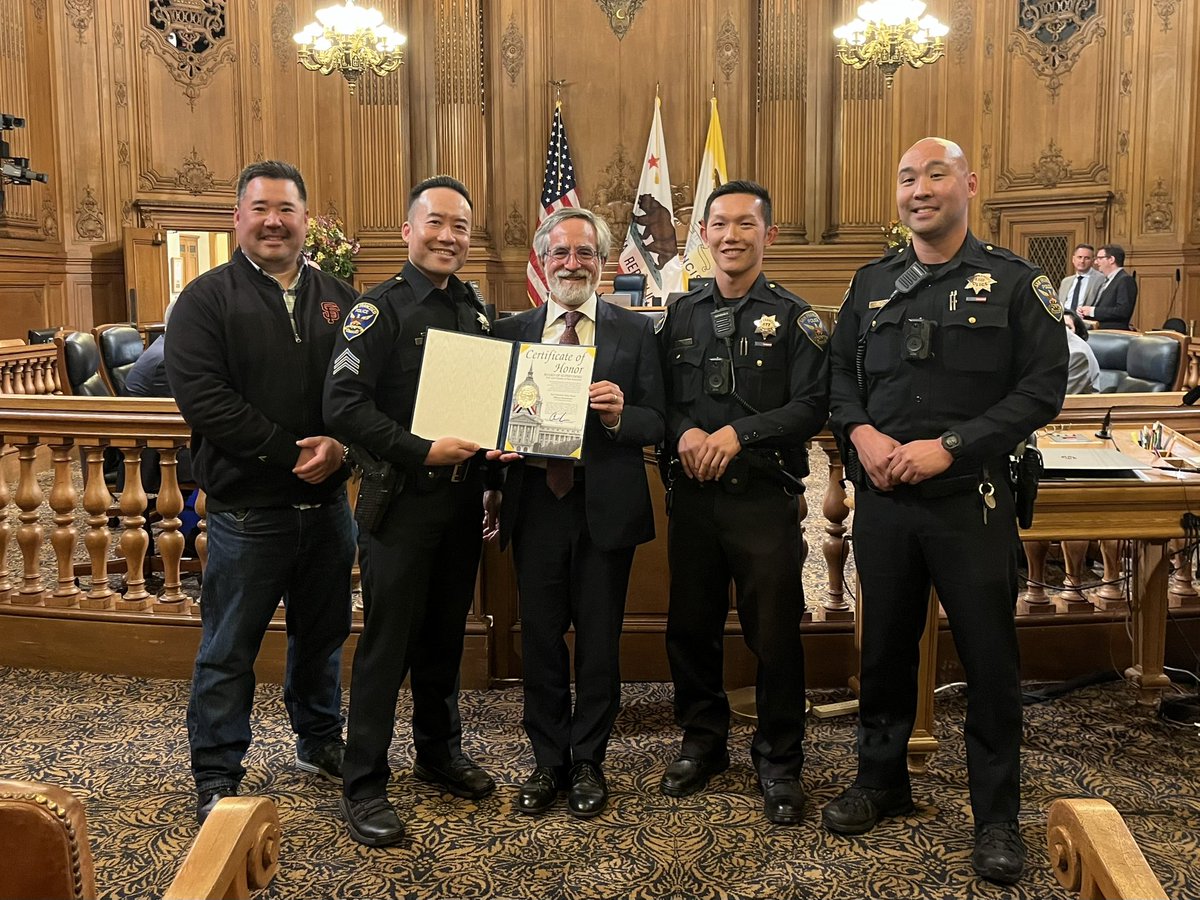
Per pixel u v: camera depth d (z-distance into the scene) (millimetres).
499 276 11328
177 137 10188
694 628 2699
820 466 7215
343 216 11023
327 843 2451
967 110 10680
